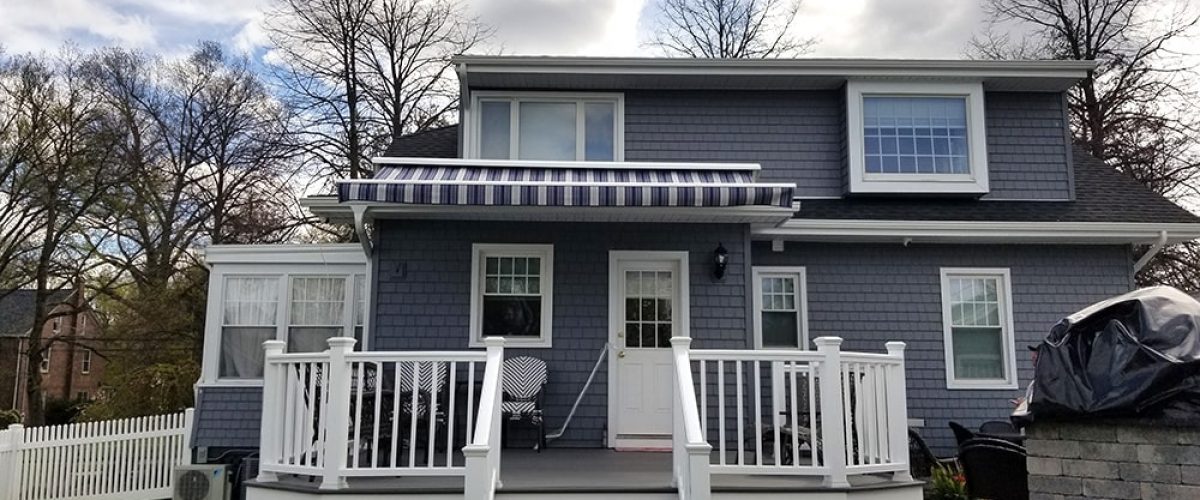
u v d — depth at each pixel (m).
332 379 6.10
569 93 11.23
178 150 23.83
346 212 9.70
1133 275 10.62
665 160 11.25
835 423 6.20
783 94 11.52
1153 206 11.02
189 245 23.69
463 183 7.90
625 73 10.94
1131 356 4.53
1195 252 18.16
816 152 11.40
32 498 11.16
